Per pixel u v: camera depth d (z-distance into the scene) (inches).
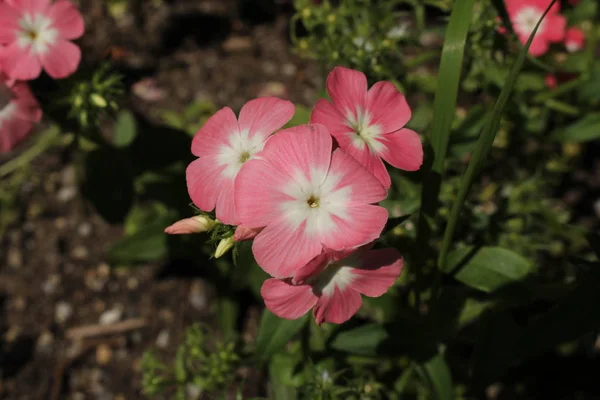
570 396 11.0
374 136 7.9
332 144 7.6
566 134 11.1
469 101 12.0
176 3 15.1
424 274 9.8
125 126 11.6
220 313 11.0
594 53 13.1
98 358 11.6
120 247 10.4
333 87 7.7
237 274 9.7
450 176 11.1
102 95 9.3
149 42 14.5
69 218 12.6
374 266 7.6
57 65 9.1
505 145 11.5
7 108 9.2
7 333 11.7
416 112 10.7
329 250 7.3
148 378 10.0
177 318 11.7
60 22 9.1
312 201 7.4
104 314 11.8
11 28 9.0
